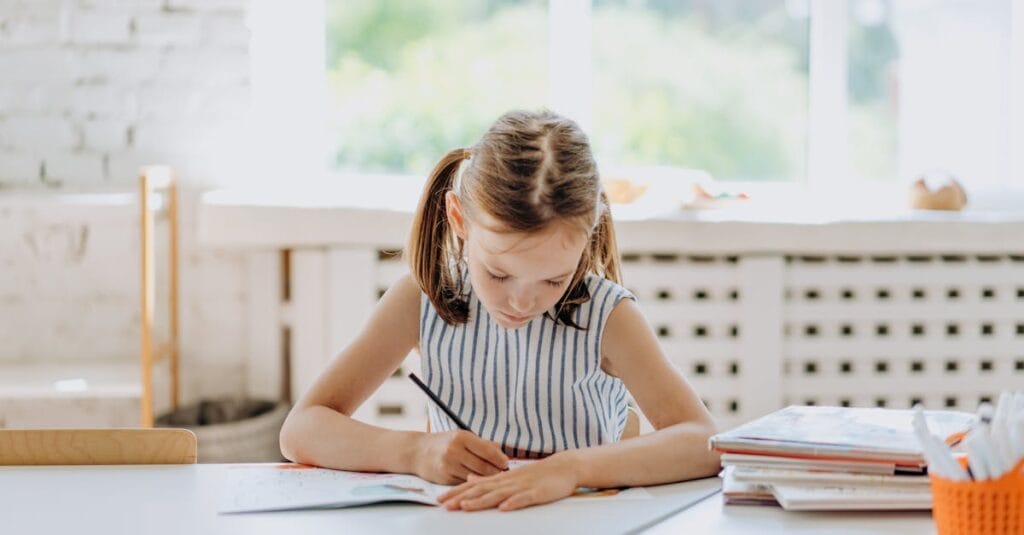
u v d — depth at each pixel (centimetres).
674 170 251
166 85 244
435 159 271
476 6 269
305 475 107
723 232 228
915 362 240
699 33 272
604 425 128
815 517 93
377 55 268
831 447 94
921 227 232
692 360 233
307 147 262
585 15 266
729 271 231
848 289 235
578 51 266
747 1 271
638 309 125
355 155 269
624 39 271
